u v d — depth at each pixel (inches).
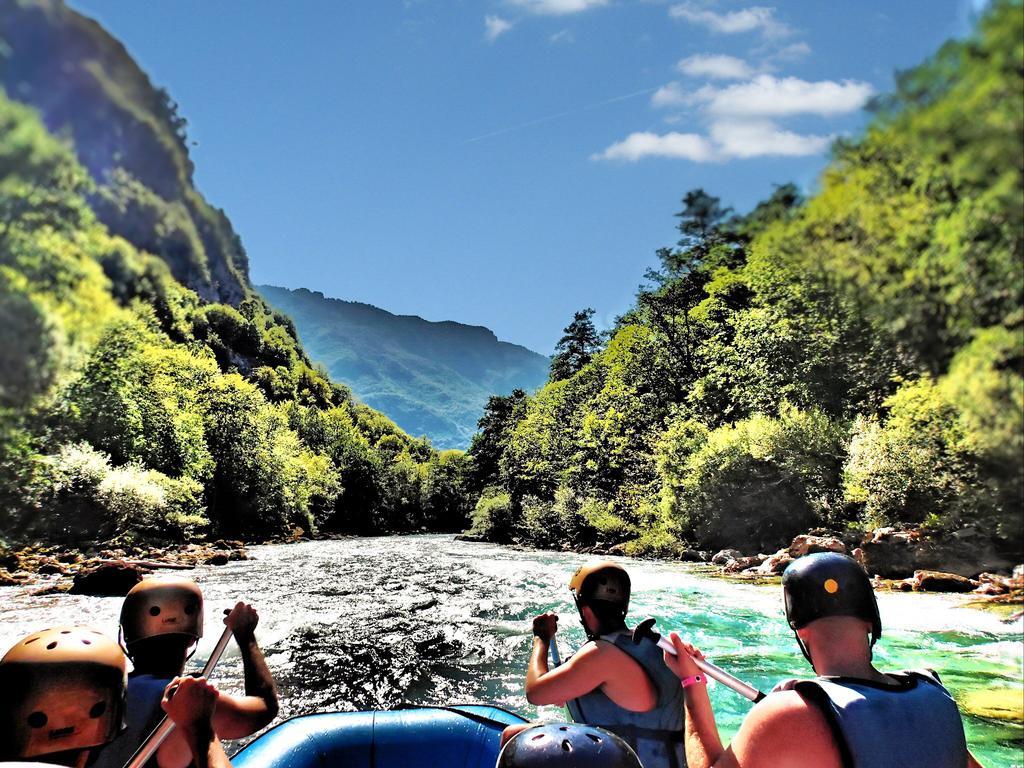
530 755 35.8
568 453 1475.1
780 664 213.9
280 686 205.2
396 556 797.9
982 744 127.6
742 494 378.0
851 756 47.9
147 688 66.9
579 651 85.2
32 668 42.6
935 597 231.0
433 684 206.1
